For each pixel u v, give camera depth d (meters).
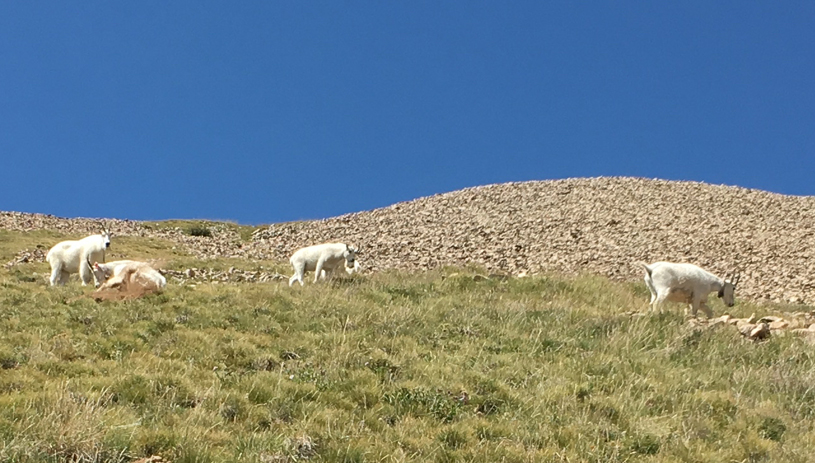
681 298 17.64
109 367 11.55
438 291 19.78
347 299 17.33
